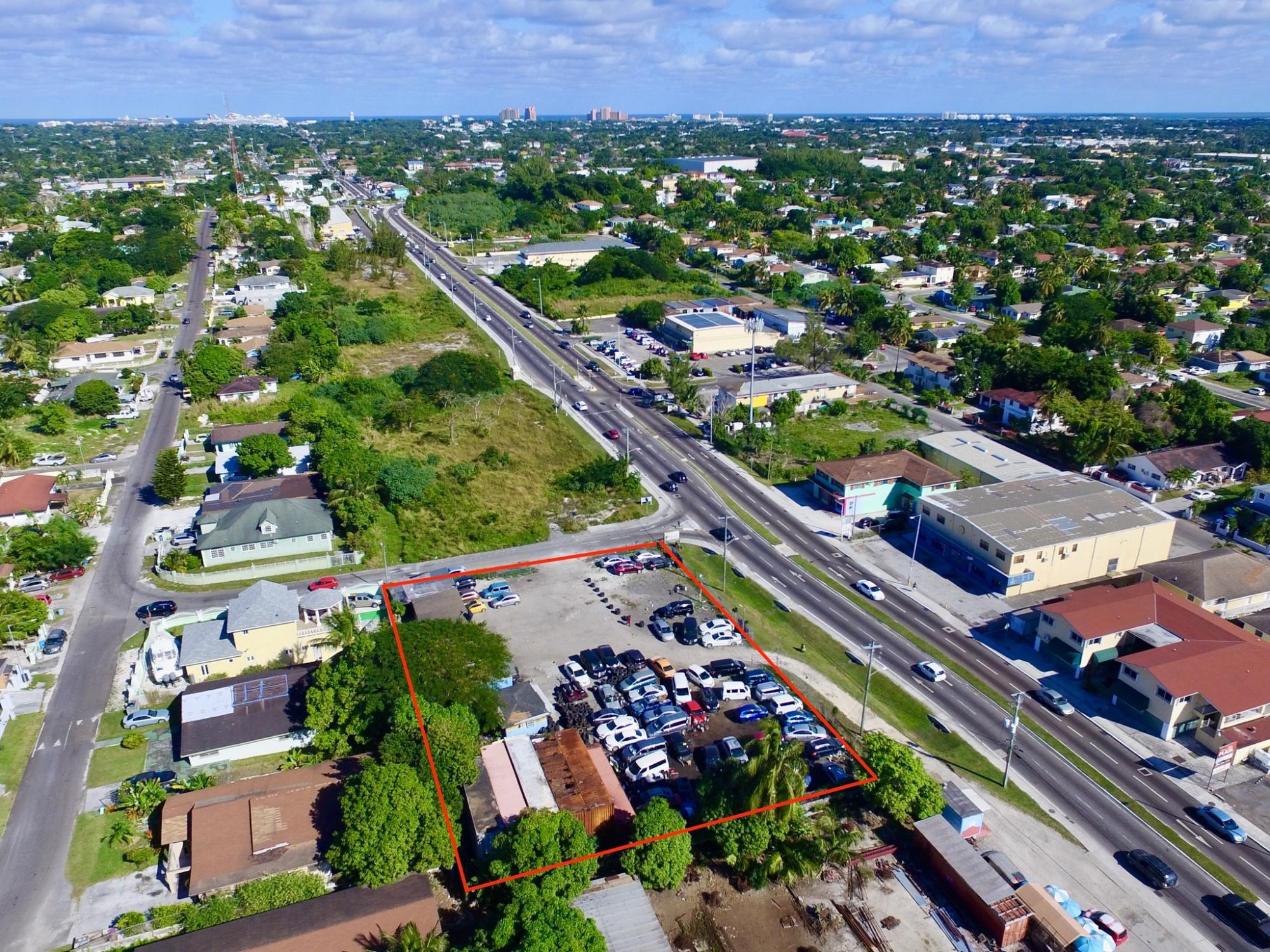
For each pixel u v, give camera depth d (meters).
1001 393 144.88
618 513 110.50
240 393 144.75
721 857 58.81
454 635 72.75
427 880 54.41
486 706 67.25
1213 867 58.47
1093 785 65.81
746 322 182.25
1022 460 115.56
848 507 110.00
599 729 70.25
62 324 168.62
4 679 74.81
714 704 74.12
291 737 68.50
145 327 182.25
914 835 61.03
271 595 79.12
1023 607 89.62
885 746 62.50
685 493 116.75
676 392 145.25
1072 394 138.00
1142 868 57.78
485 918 52.78
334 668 68.25
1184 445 127.00
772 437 130.00
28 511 103.00
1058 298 188.75
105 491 112.94
